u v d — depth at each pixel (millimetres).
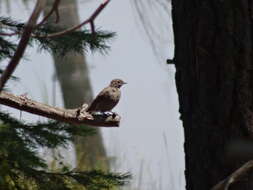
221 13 9594
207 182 9695
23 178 15852
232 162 9430
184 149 10133
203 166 9734
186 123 10047
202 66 9719
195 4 9852
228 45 9531
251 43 9461
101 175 16719
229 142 9469
